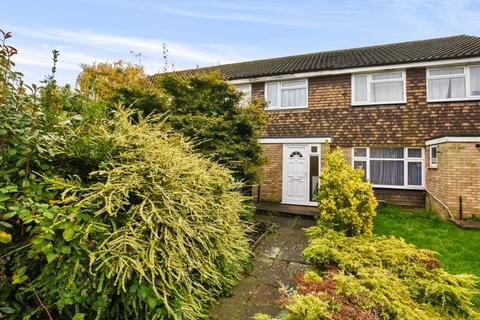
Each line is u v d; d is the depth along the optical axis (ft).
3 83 6.63
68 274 6.53
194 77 20.47
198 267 8.52
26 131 7.01
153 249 7.09
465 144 22.81
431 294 8.04
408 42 39.37
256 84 34.63
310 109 32.22
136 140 9.51
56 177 7.49
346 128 30.76
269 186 31.24
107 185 7.70
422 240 18.25
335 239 11.65
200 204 9.36
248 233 18.54
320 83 31.99
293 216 25.02
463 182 22.77
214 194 11.42
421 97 28.27
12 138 6.80
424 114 28.09
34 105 7.23
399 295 7.64
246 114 20.77
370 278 8.20
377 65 29.01
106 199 7.28
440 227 21.01
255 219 23.67
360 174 17.20
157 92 18.84
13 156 7.02
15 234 6.84
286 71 32.35
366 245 10.89
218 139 18.90
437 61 27.07
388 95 29.66
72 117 8.69
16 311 6.49
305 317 6.05
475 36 34.99
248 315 9.74
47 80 8.96
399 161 29.17
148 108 18.54
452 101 27.20
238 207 12.59
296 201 30.07
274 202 30.73
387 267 9.45
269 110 33.86
